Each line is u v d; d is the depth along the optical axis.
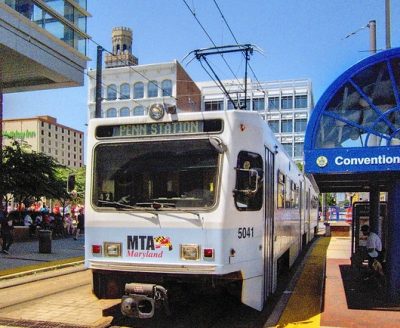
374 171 8.57
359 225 13.16
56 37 25.77
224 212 6.98
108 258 7.43
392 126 8.77
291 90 77.19
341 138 8.88
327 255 16.89
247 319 8.13
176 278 7.15
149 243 7.22
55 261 16.27
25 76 27.38
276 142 9.96
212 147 7.23
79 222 29.14
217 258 6.90
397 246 9.06
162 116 7.54
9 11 22.17
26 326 7.67
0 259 16.73
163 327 7.65
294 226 14.13
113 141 7.75
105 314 8.45
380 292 10.07
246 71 15.57
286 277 12.34
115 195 7.58
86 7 28.55
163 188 7.36
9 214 27.81
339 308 8.11
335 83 8.86
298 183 15.91
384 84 8.86
